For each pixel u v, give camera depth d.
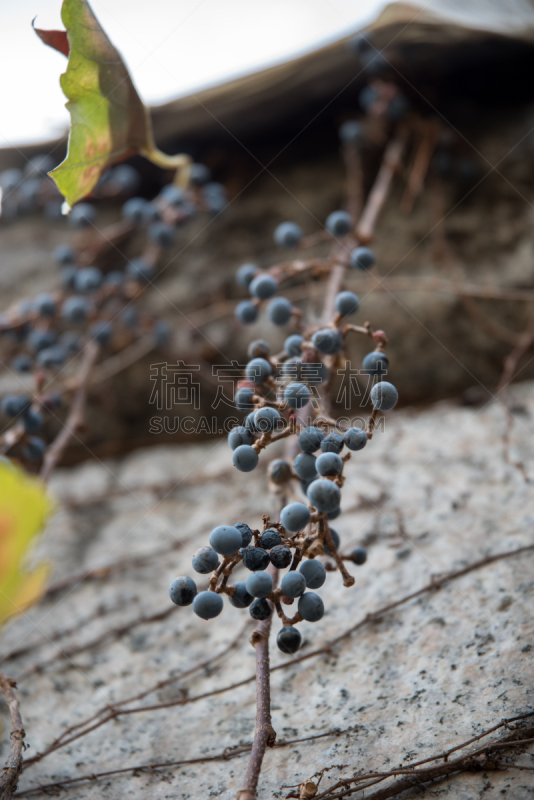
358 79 0.78
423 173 0.77
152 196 0.89
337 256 0.59
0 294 0.86
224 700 0.54
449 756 0.49
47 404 0.60
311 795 0.48
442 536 0.58
